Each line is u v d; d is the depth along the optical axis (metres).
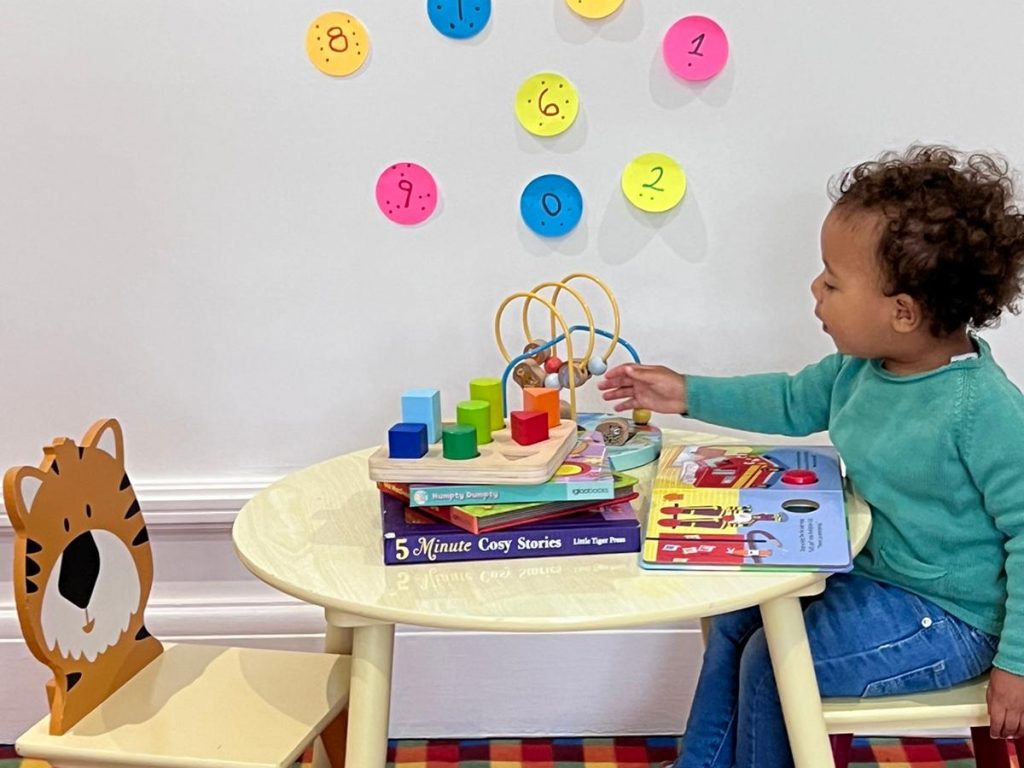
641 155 1.39
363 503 1.11
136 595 1.13
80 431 1.51
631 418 1.35
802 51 1.36
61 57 1.40
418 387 1.48
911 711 0.99
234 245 1.44
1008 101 1.36
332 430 1.50
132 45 1.39
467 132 1.40
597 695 1.57
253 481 1.51
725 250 1.42
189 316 1.47
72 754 0.98
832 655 1.03
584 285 1.44
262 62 1.39
